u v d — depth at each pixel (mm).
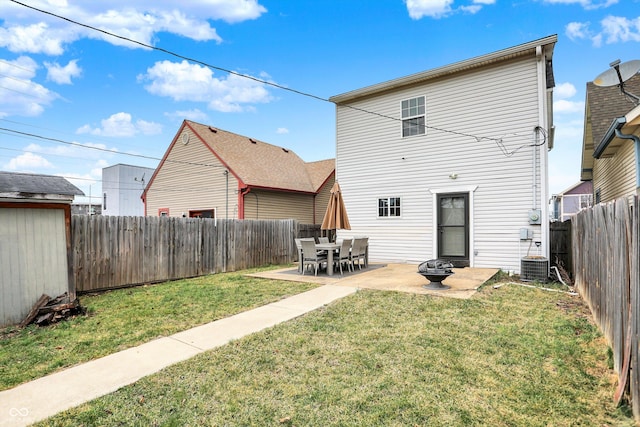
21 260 4938
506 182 8586
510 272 8484
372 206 10758
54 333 4352
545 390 2789
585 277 5441
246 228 10273
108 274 7125
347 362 3320
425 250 9773
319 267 8961
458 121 9273
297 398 2705
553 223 9609
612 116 7855
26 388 2898
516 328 4203
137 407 2600
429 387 2840
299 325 4398
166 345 3842
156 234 8023
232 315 4977
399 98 10281
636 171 5883
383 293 5957
